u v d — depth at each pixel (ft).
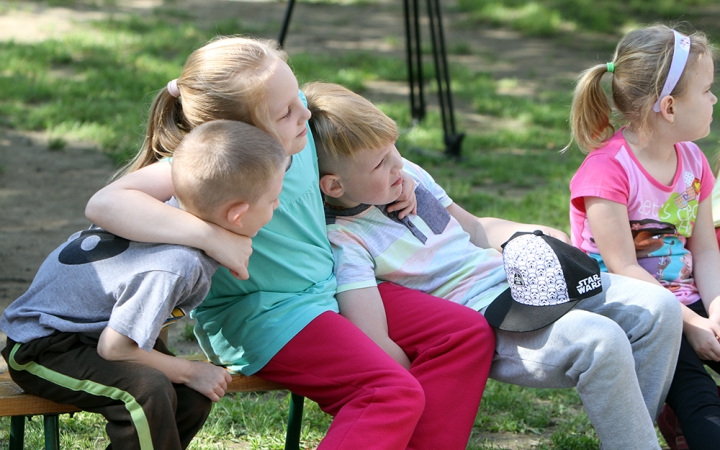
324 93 13.41
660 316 12.33
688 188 14.21
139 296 10.40
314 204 12.91
